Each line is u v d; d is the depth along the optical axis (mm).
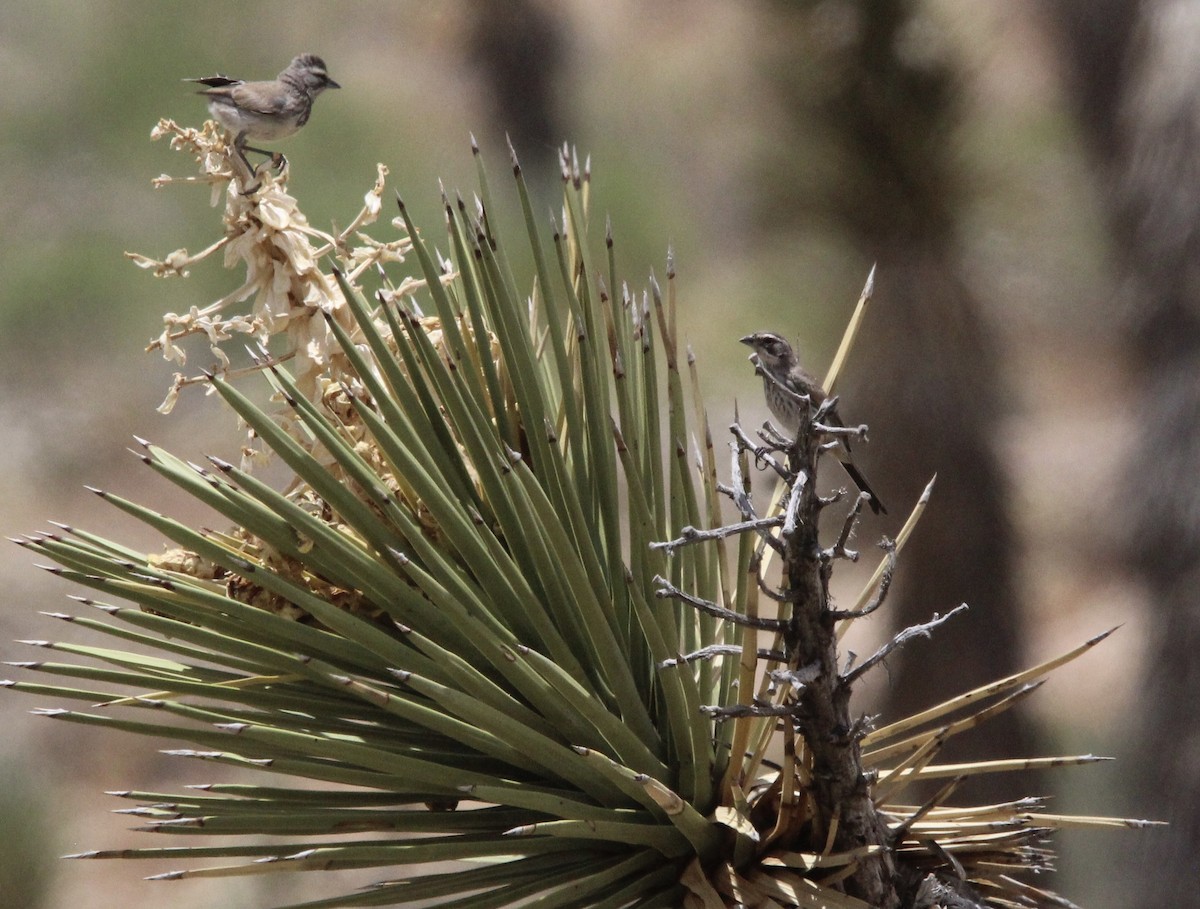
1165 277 14016
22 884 17406
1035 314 13875
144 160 28562
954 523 13148
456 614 3881
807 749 3969
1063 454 19578
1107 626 18688
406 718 4066
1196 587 13961
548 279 4211
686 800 4086
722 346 20156
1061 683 18047
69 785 20953
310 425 4000
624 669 4004
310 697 4172
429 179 26469
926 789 13875
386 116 29281
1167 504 14156
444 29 32625
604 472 4297
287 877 18328
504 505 4203
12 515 24688
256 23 31625
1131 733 14719
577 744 4086
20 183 28391
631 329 4605
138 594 4023
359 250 4465
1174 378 14172
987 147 12227
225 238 4258
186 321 4172
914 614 13672
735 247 21016
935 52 11727
